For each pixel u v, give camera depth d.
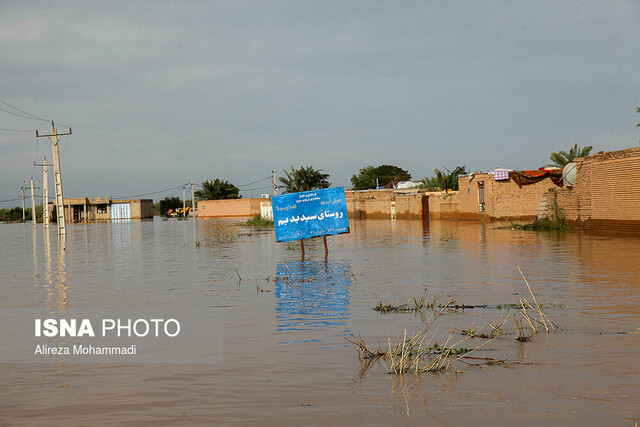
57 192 39.88
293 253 22.17
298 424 4.77
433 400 5.25
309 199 21.16
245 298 11.40
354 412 5.00
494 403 5.13
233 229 48.19
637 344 7.08
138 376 6.25
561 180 42.06
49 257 23.19
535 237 26.58
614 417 4.77
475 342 7.42
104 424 4.87
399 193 67.25
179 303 10.95
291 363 6.60
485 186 44.62
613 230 28.42
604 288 11.48
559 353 6.73
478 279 13.27
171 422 4.89
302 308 10.14
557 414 4.85
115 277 15.55
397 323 8.73
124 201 102.25
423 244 24.58
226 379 6.05
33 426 4.86
